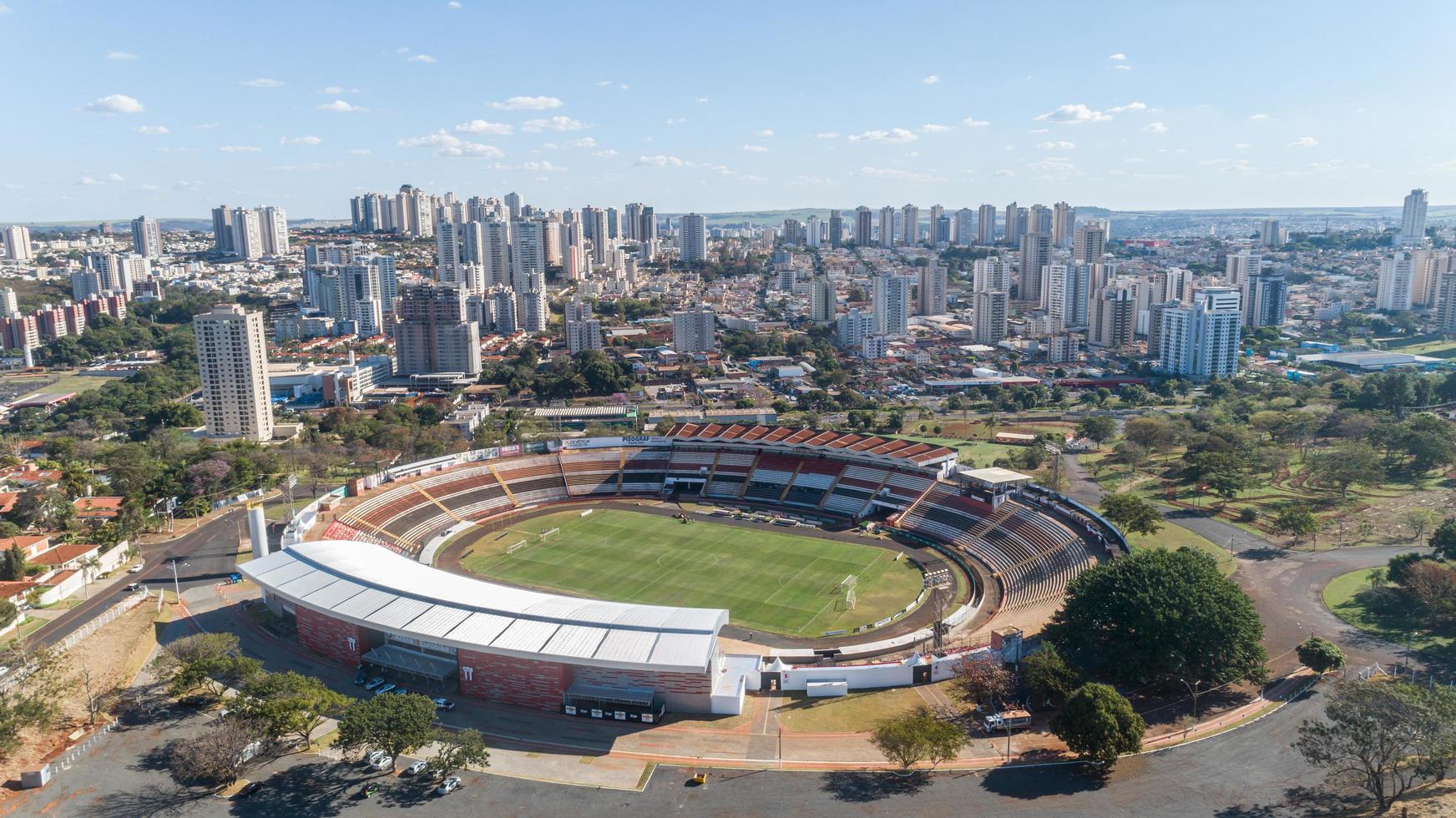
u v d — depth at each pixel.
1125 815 103.00
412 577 163.25
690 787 112.38
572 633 138.00
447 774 112.38
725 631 171.50
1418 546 197.25
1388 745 98.62
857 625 173.25
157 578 193.62
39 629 164.88
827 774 114.88
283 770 117.00
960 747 118.25
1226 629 127.12
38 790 113.06
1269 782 108.81
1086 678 132.62
